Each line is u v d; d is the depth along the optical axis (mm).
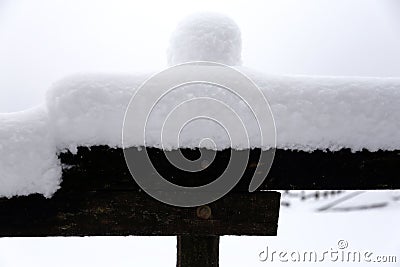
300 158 1071
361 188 1127
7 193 1019
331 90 1071
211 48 1227
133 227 1104
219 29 1238
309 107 1053
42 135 1016
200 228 1120
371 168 1102
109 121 1006
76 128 1006
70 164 1037
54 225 1079
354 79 1100
